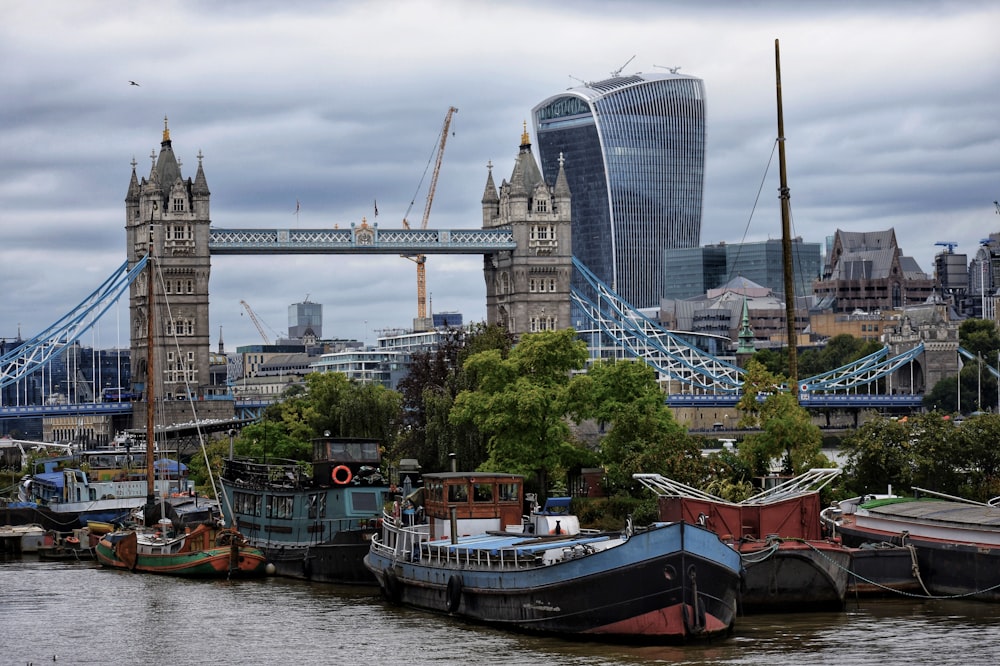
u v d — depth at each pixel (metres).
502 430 178.38
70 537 184.75
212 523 156.88
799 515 126.75
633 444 173.62
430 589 123.69
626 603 106.94
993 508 135.00
